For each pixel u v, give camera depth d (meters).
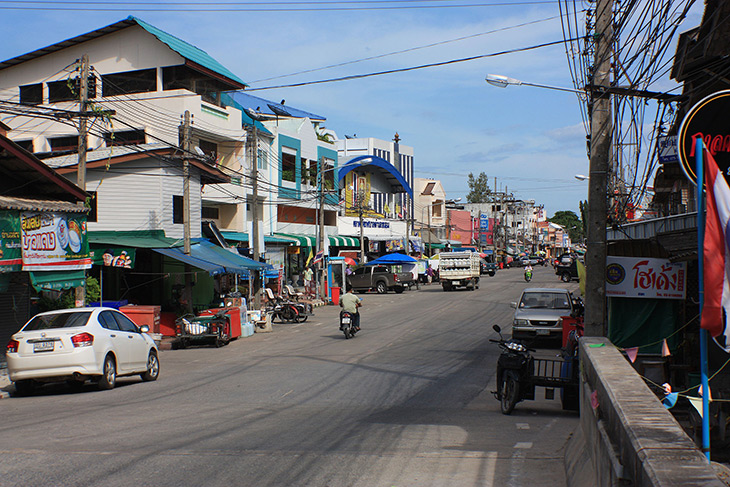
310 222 47.59
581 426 7.77
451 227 90.56
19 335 13.56
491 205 125.44
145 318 23.23
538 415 11.13
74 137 34.22
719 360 10.41
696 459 3.40
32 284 16.95
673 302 12.77
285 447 8.23
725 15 8.86
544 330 20.78
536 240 149.25
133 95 32.94
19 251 16.56
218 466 7.20
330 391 13.30
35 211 17.11
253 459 7.55
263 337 25.09
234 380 15.08
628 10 8.69
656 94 9.15
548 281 56.62
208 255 26.16
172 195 28.23
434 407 11.69
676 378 12.26
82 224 19.25
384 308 35.34
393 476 6.91
